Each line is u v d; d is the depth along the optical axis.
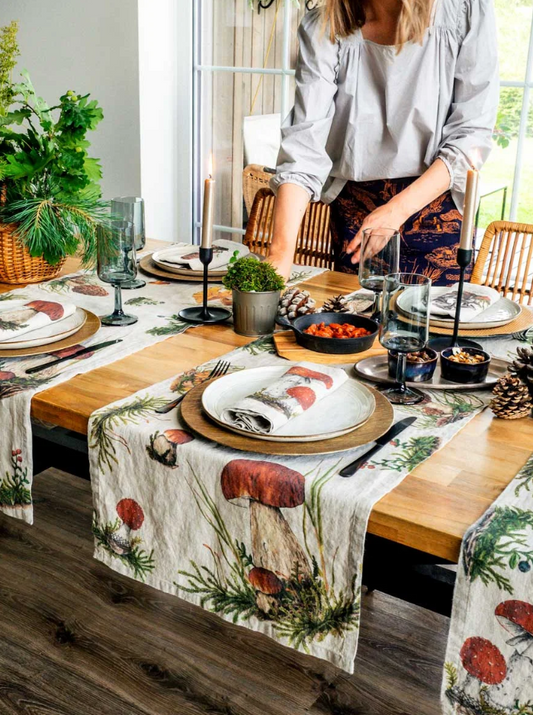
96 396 1.26
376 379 1.33
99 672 1.70
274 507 1.03
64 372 1.36
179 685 1.68
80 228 1.81
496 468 1.06
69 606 1.92
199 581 1.14
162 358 1.44
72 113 1.78
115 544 1.21
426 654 1.79
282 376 1.23
